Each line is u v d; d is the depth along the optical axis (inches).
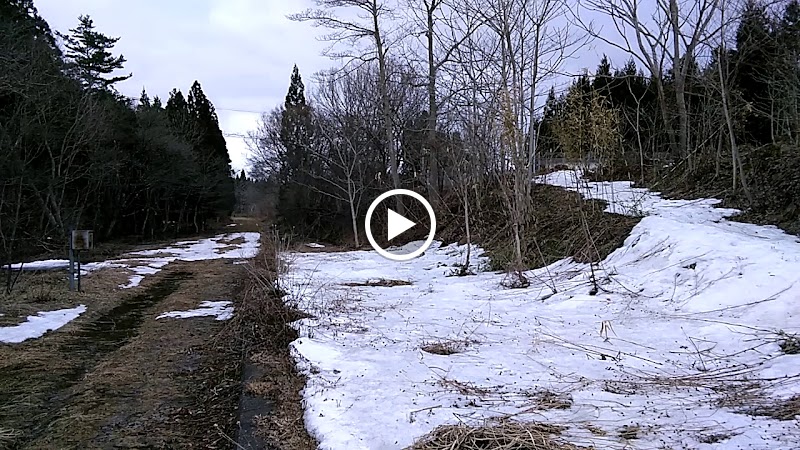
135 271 645.3
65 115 897.5
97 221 1114.7
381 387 184.5
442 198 841.5
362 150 1137.4
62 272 570.3
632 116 826.2
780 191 404.2
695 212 427.2
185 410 201.0
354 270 542.9
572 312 285.1
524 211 463.2
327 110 1175.0
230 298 459.5
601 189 570.6
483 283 406.6
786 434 129.4
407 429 146.9
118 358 276.7
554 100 763.4
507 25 460.4
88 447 171.8
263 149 1569.9
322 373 206.2
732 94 561.9
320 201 1293.1
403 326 276.7
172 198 1498.5
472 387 178.9
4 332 320.5
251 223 2175.2
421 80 1006.4
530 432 134.6
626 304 278.5
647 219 390.6
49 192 818.8
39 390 228.5
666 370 187.9
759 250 280.7
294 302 328.2
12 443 176.6
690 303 257.8
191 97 2014.0
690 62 651.5
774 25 551.8
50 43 901.2
